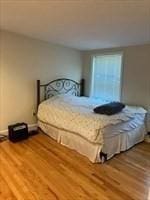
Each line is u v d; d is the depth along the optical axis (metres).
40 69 4.29
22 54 3.94
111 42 3.85
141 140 3.77
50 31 3.43
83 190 2.22
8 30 3.58
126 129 3.26
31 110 4.27
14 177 2.44
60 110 3.63
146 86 3.76
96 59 4.87
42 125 4.12
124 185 2.34
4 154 3.08
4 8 2.43
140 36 3.27
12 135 3.58
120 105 3.37
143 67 3.78
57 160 2.93
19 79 3.98
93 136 2.77
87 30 3.18
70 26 3.04
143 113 3.61
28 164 2.78
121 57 4.22
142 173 2.62
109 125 2.89
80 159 2.98
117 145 3.16
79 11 2.37
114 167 2.76
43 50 4.27
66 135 3.43
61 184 2.32
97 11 2.33
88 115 3.16
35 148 3.35
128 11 2.26
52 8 2.34
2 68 3.71
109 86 4.58
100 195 2.14
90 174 2.56
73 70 4.96
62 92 4.79
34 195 2.10
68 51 4.76
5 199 2.02
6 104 3.86
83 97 4.73
